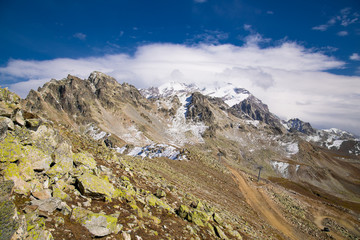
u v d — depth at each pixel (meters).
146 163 53.12
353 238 66.75
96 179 17.41
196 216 22.52
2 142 13.55
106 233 12.95
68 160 17.47
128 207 17.55
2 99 15.59
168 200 25.81
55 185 14.77
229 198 58.56
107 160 27.72
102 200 16.61
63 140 19.09
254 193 78.69
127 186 21.33
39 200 12.48
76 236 11.76
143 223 16.56
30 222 10.57
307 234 55.91
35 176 14.26
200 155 108.06
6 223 9.30
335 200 182.25
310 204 99.94
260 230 40.78
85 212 13.52
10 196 11.67
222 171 96.00
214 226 23.06
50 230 11.20
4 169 12.53
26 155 14.30
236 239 24.61
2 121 13.78
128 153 135.12
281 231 50.72
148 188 26.33
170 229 18.03
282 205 77.00
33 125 16.47
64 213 12.95
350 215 93.25
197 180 64.31
